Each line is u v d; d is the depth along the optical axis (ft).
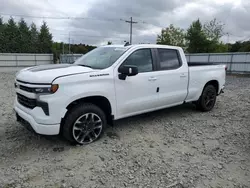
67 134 11.51
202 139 13.64
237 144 13.03
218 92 20.31
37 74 11.10
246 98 26.55
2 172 9.64
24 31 171.42
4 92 28.04
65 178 9.34
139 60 14.16
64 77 10.87
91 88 11.65
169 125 15.90
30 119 11.09
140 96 14.06
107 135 13.73
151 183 9.16
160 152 11.81
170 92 15.88
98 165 10.36
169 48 16.12
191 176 9.71
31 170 9.84
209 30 130.11
